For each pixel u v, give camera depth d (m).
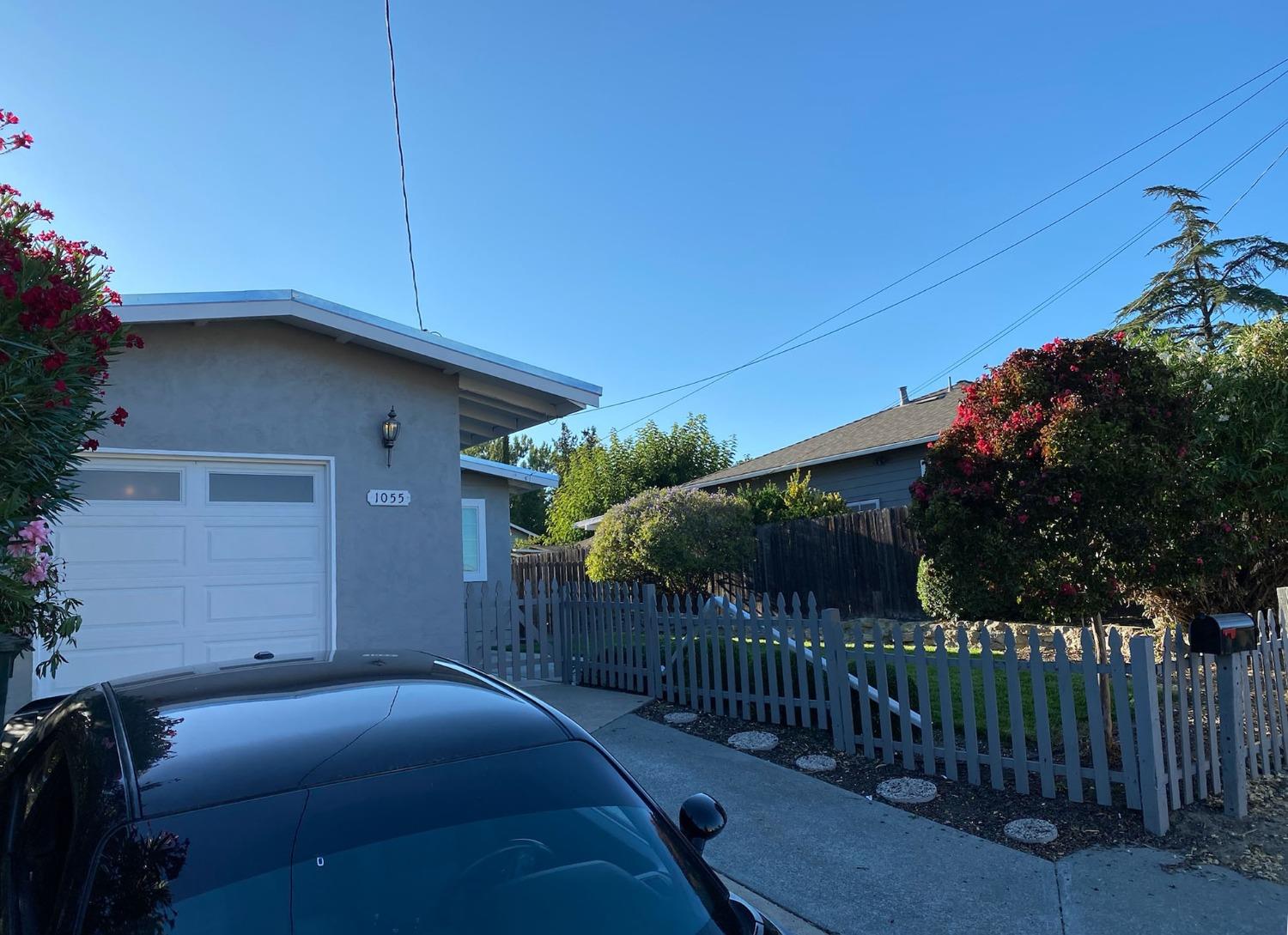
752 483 22.53
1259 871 4.54
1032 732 6.70
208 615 7.72
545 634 10.05
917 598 13.19
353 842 2.14
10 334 4.51
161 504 7.62
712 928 2.23
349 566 8.24
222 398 7.80
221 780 2.22
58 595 6.54
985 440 6.04
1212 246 24.20
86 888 1.93
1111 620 11.13
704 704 7.93
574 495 32.41
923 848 4.90
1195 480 6.22
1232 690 5.29
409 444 8.61
